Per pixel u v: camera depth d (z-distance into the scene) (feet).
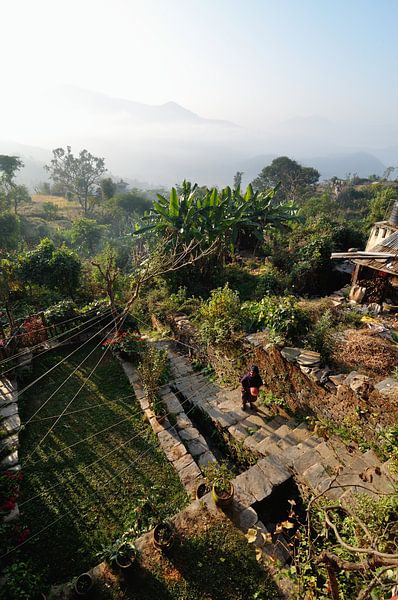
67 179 224.53
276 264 54.60
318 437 20.56
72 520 17.44
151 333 38.40
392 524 12.42
